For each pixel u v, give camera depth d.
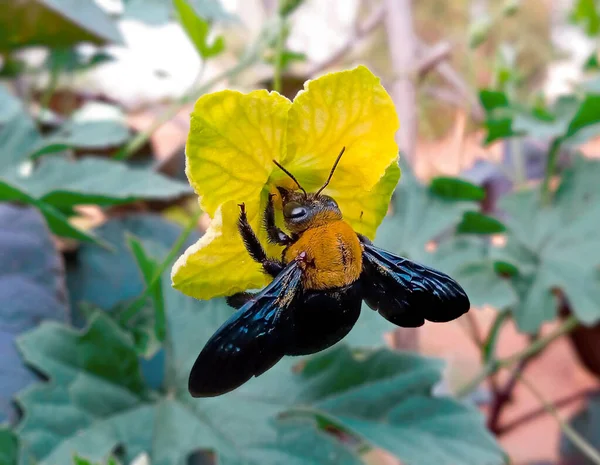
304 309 0.08
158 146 0.19
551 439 0.24
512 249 0.14
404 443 0.10
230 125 0.06
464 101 0.18
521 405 0.26
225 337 0.07
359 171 0.07
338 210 0.08
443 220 0.13
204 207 0.06
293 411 0.10
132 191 0.11
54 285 0.11
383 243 0.13
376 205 0.08
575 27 0.22
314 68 0.17
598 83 0.16
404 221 0.13
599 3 0.19
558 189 0.15
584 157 0.15
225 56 0.21
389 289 0.08
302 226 0.08
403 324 0.08
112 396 0.10
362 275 0.08
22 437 0.09
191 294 0.07
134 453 0.09
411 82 0.15
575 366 0.28
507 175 0.17
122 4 0.14
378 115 0.06
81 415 0.09
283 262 0.08
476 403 0.18
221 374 0.07
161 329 0.10
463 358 0.25
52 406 0.09
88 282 0.12
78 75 0.18
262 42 0.13
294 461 0.10
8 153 0.12
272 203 0.07
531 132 0.14
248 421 0.10
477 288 0.12
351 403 0.10
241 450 0.10
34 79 0.18
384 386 0.10
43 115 0.16
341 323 0.08
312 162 0.07
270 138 0.06
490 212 0.19
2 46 0.13
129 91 0.20
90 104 0.17
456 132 0.19
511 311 0.14
